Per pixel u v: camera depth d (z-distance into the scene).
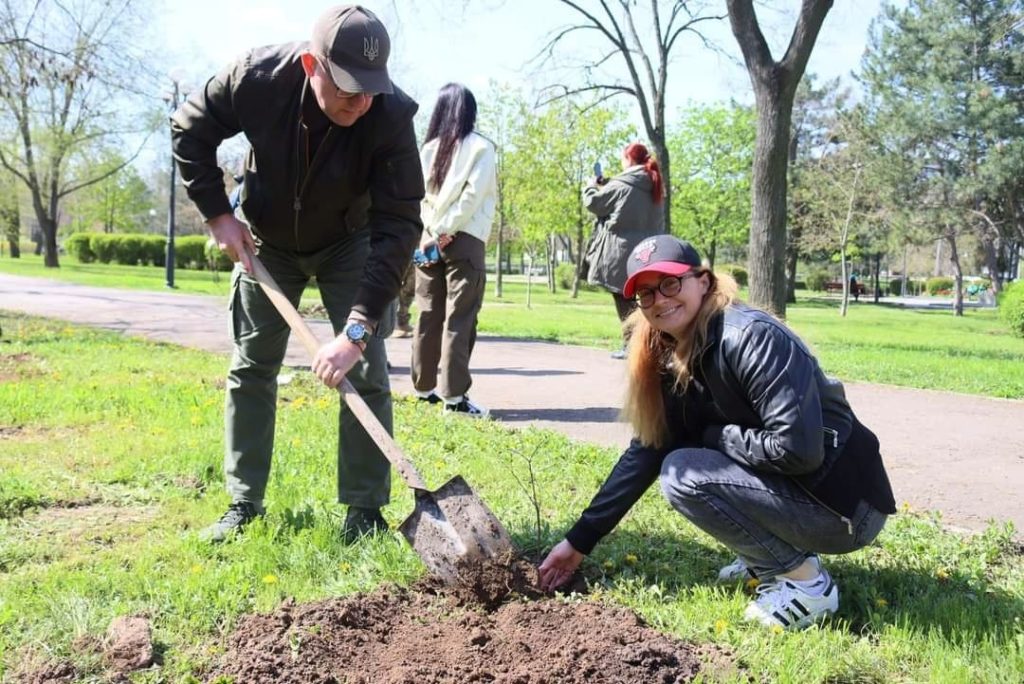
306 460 4.73
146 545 3.44
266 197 3.47
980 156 32.28
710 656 2.63
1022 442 6.18
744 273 49.66
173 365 8.05
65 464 4.54
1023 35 29.75
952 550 3.68
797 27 12.22
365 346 3.40
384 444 3.17
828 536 2.89
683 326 2.93
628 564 3.38
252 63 3.24
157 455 4.73
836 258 45.38
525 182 32.84
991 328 26.36
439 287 6.42
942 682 2.49
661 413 3.12
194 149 3.38
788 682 2.49
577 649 2.61
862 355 12.35
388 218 3.40
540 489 4.37
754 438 2.84
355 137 3.31
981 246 45.41
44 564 3.26
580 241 35.56
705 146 47.97
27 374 7.27
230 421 3.69
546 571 3.17
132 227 65.94
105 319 13.52
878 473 2.94
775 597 2.92
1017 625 2.87
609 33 18.14
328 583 3.11
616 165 36.97
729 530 2.95
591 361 10.04
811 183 36.91
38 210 37.91
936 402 8.05
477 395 7.43
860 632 2.89
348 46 2.97
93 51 15.74
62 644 2.57
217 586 2.99
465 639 2.71
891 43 32.81
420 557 3.07
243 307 3.63
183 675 2.48
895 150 33.53
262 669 2.48
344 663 2.57
